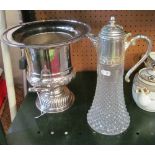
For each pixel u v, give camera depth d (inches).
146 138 24.3
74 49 36.2
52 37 27.5
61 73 26.2
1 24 30.9
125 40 22.0
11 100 35.2
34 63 25.3
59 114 28.3
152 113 27.7
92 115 26.1
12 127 26.7
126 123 25.6
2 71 44.4
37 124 26.9
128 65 36.5
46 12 34.0
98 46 22.4
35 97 31.9
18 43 23.0
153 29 33.5
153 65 27.4
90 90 33.0
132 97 30.1
